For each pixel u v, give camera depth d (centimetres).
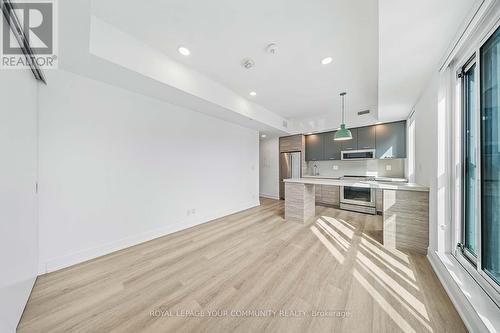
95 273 188
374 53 215
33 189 164
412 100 284
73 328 125
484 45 132
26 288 145
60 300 151
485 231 137
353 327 126
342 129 317
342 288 165
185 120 326
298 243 259
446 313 136
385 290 162
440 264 175
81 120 210
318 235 288
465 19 127
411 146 373
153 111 279
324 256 222
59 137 195
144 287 168
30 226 155
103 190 229
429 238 213
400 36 146
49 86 188
